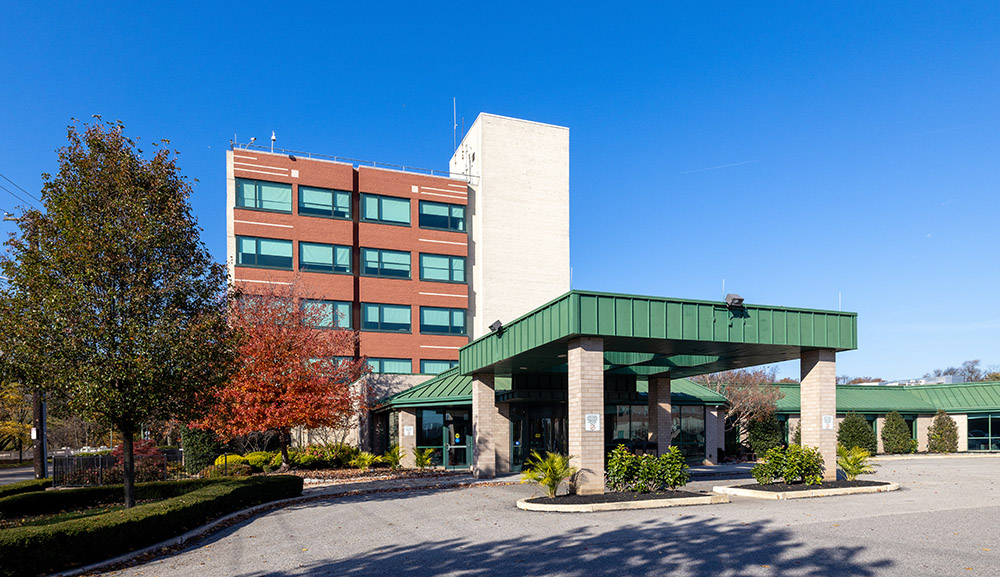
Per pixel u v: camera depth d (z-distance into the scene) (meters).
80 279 14.53
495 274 45.91
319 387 27.52
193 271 16.28
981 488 19.73
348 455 30.39
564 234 48.22
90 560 10.70
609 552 10.34
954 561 9.36
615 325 17.16
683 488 18.56
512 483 22.58
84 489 19.16
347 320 40.78
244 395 26.41
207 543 12.58
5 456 65.75
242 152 39.94
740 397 36.25
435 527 13.33
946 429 40.59
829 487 18.20
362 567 9.82
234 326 18.80
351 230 41.84
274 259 39.78
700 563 9.48
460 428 30.91
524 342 19.88
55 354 14.23
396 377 35.41
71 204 14.76
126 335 14.59
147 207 15.77
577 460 16.86
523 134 48.28
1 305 14.30
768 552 10.09
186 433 30.86
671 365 24.06
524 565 9.62
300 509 17.23
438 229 44.62
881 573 8.73
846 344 20.00
